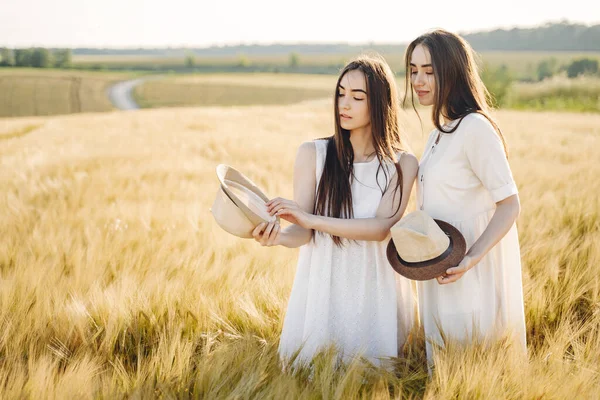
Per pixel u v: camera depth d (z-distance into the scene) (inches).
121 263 138.6
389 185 93.7
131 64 6082.7
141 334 104.8
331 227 90.1
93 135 636.7
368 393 83.7
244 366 87.5
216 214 90.6
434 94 90.9
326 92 3339.1
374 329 96.5
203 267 132.0
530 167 307.7
